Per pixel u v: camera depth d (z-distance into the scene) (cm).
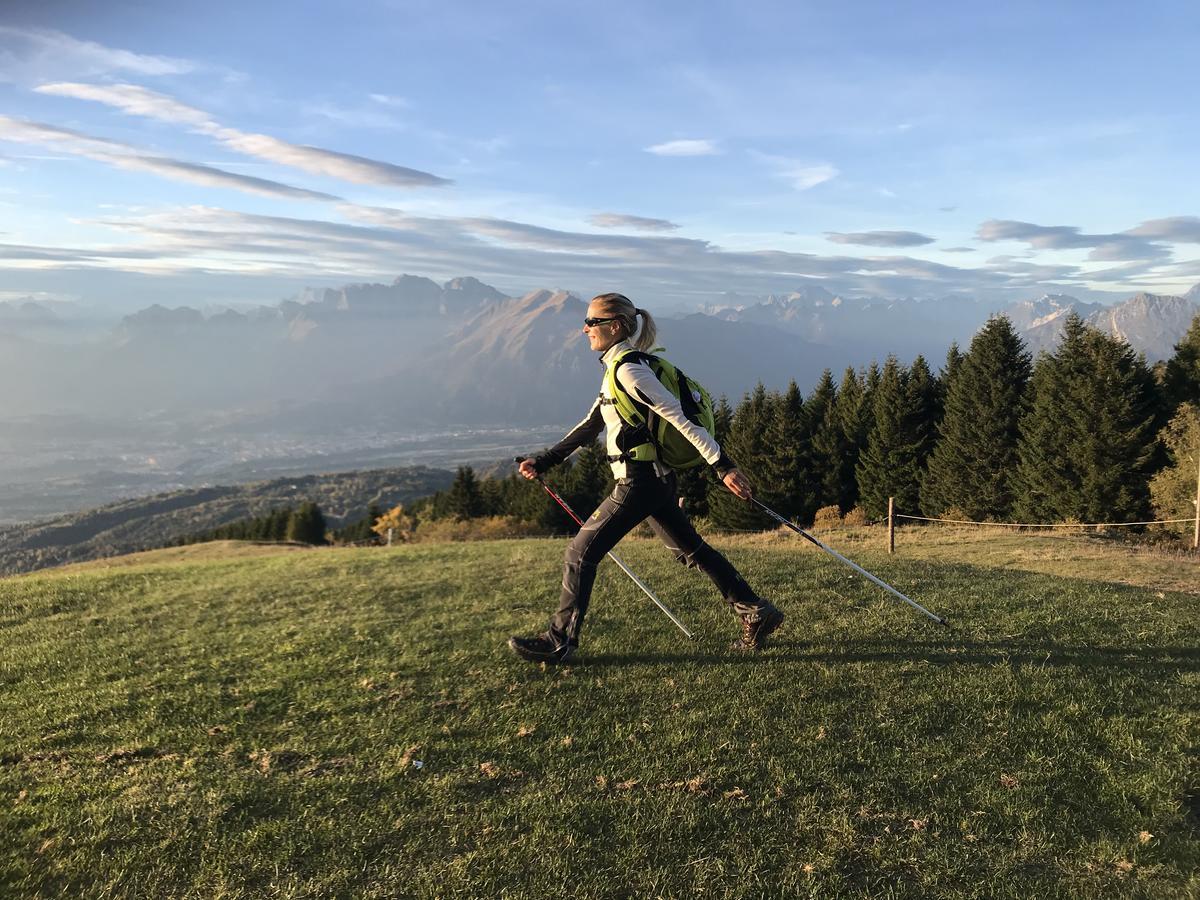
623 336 448
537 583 793
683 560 488
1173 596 655
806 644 504
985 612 579
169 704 451
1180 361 3991
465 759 357
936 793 315
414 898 257
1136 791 310
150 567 1358
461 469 6794
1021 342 4247
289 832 299
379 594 779
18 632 704
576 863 273
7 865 278
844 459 5025
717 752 354
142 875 273
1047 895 250
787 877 263
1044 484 3744
